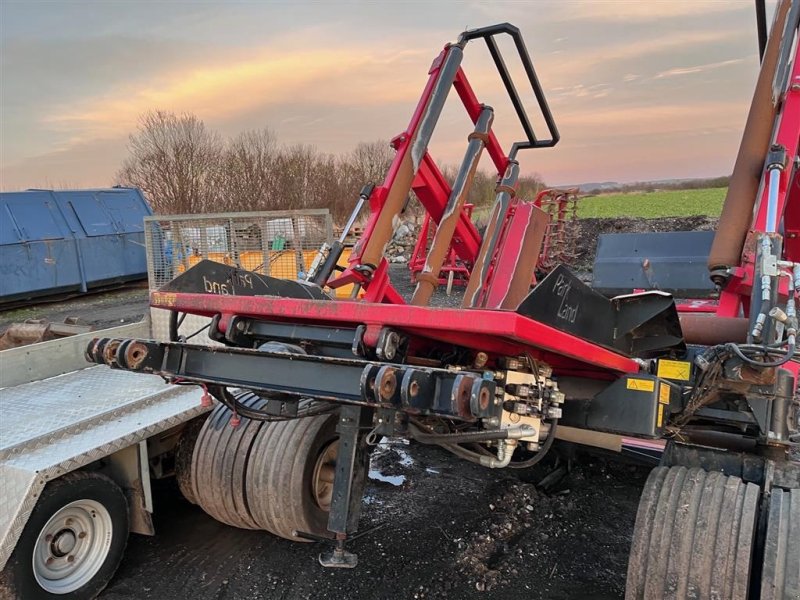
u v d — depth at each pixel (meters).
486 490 4.42
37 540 2.91
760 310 2.58
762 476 2.62
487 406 1.99
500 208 4.06
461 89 4.11
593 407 2.83
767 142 3.23
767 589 2.19
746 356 2.44
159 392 3.97
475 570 3.43
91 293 14.99
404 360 2.41
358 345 2.28
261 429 3.48
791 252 4.29
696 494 2.47
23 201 13.67
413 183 4.02
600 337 2.63
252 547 3.69
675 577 2.33
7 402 3.91
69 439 3.23
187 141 26.98
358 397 2.21
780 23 3.34
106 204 15.10
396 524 3.94
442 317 2.04
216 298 2.70
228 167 28.42
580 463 4.82
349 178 31.98
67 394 4.09
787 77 3.22
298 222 6.45
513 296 3.73
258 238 6.57
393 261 20.28
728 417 2.92
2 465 2.91
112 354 2.65
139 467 3.49
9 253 12.95
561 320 2.33
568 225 17.97
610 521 4.01
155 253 6.92
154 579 3.36
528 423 2.51
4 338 5.98
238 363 2.60
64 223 14.06
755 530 2.35
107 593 3.24
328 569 3.44
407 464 4.85
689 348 3.23
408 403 1.88
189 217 6.73
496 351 2.48
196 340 5.12
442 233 3.92
